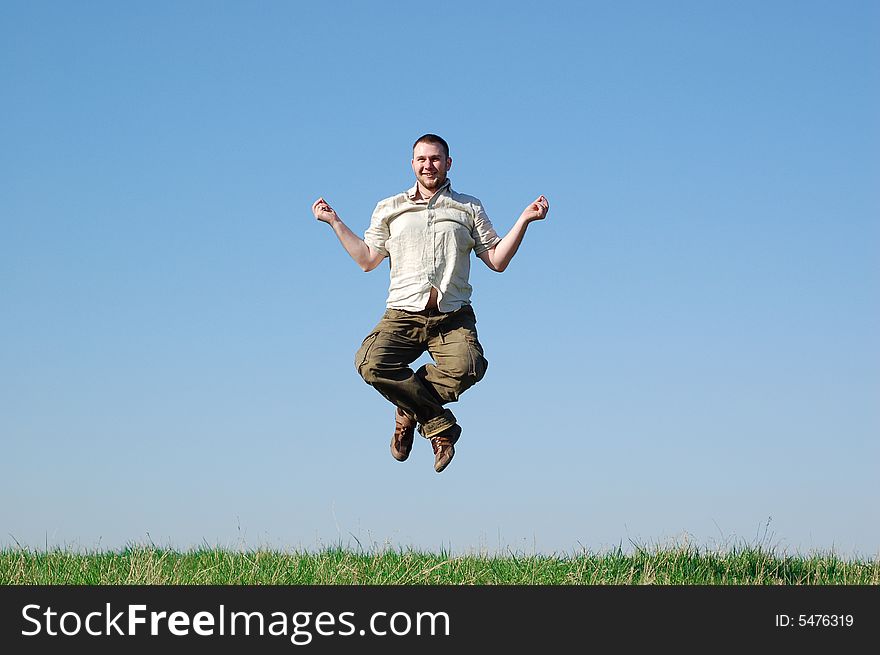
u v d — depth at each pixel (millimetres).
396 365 7625
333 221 7664
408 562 8945
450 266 7562
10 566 8875
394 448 8258
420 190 7750
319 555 9242
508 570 8727
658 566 9039
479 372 7566
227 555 9320
